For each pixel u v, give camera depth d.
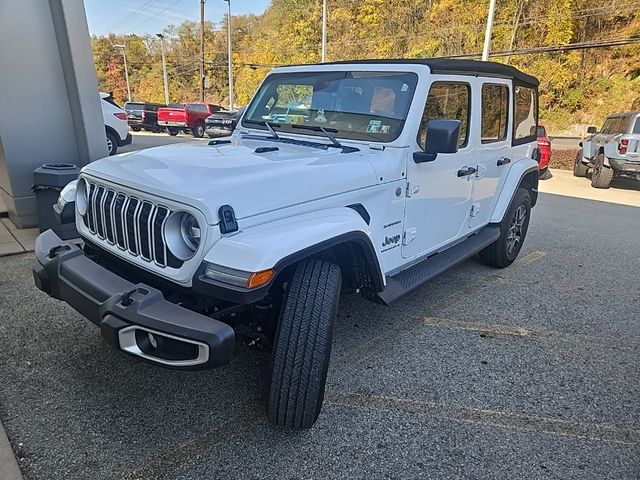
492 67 3.85
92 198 2.57
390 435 2.38
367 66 3.25
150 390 2.65
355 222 2.41
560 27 30.19
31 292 3.78
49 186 4.72
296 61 41.34
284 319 2.17
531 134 5.18
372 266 2.58
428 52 32.47
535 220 7.57
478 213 4.25
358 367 2.99
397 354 3.17
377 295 2.79
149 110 24.83
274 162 2.48
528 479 2.14
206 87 47.16
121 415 2.44
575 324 3.74
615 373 3.06
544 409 2.66
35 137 5.29
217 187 2.05
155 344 1.91
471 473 2.16
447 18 32.53
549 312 3.95
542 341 3.44
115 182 2.36
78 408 2.48
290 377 2.17
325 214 2.38
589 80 31.50
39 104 5.25
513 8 30.56
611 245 6.16
